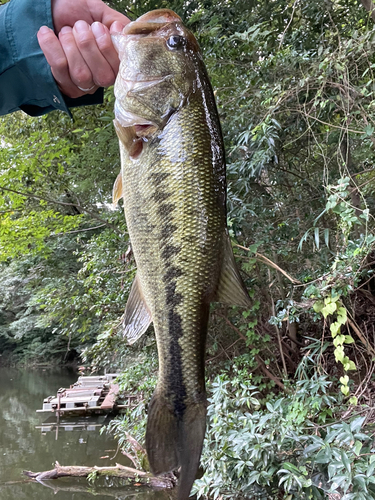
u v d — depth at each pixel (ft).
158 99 4.03
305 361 9.20
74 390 35.81
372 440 7.49
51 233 18.54
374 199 9.49
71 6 3.84
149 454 3.96
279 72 8.86
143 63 4.00
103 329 18.79
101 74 3.76
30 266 28.07
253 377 12.91
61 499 17.12
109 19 3.97
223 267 4.23
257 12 11.68
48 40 3.57
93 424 30.12
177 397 4.20
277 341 13.19
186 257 4.09
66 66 3.64
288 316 8.07
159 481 17.71
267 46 10.75
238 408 11.04
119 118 3.95
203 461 10.40
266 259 9.16
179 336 4.16
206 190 4.12
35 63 3.68
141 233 4.07
